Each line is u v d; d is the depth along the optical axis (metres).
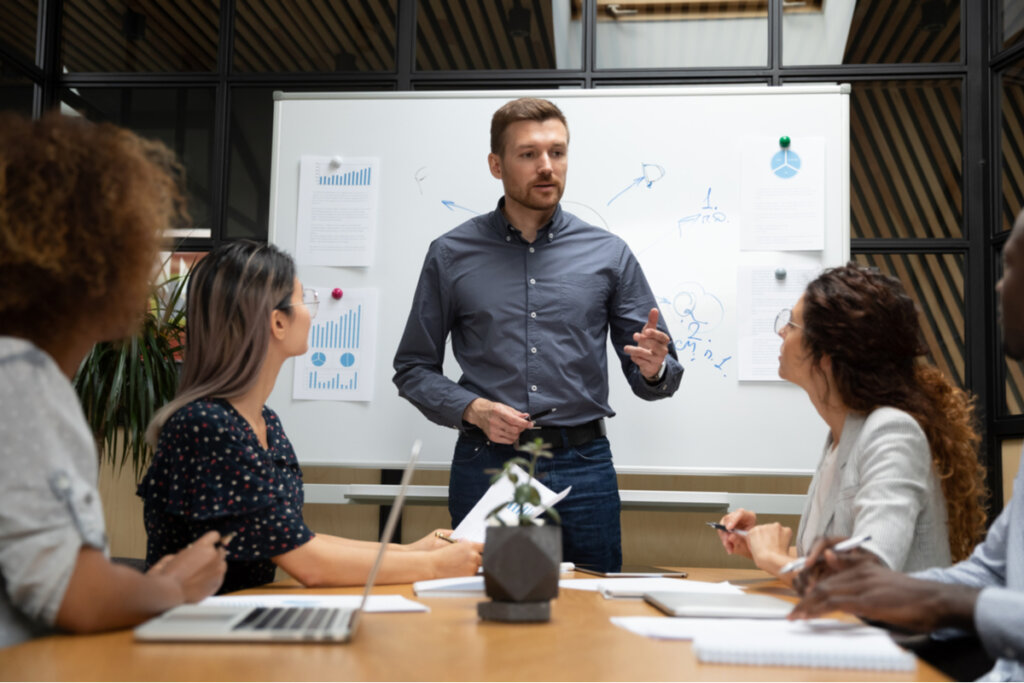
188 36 3.66
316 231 3.06
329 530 3.32
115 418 3.07
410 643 0.84
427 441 2.95
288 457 1.59
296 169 3.10
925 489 1.38
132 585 0.90
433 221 3.04
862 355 1.50
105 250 0.88
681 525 3.27
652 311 2.12
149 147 0.98
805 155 2.96
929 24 3.44
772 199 2.96
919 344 1.52
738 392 2.90
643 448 2.90
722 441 2.89
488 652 0.80
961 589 0.89
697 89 3.01
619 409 2.92
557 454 2.27
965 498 1.46
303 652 0.78
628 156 3.01
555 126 2.39
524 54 3.50
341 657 0.76
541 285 2.41
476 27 3.55
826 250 2.93
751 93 3.00
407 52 3.55
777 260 2.94
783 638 0.80
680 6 3.47
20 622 0.89
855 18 3.44
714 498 2.92
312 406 3.00
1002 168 3.31
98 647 0.79
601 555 2.27
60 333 0.91
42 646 0.79
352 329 3.01
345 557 1.40
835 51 3.42
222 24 3.64
